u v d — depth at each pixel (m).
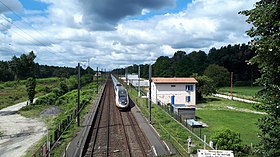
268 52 8.92
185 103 50.09
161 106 44.41
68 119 29.55
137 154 20.47
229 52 113.25
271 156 9.58
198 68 106.94
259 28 9.14
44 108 46.69
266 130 9.78
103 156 19.95
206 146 21.39
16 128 31.97
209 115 40.69
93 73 161.00
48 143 19.53
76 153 19.69
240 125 33.72
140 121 32.16
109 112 40.47
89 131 26.77
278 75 9.30
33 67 115.88
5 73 110.44
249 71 107.12
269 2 9.15
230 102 55.44
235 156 19.62
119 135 26.44
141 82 91.31
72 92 67.06
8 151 22.77
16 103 54.62
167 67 116.75
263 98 9.75
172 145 21.97
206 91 55.59
